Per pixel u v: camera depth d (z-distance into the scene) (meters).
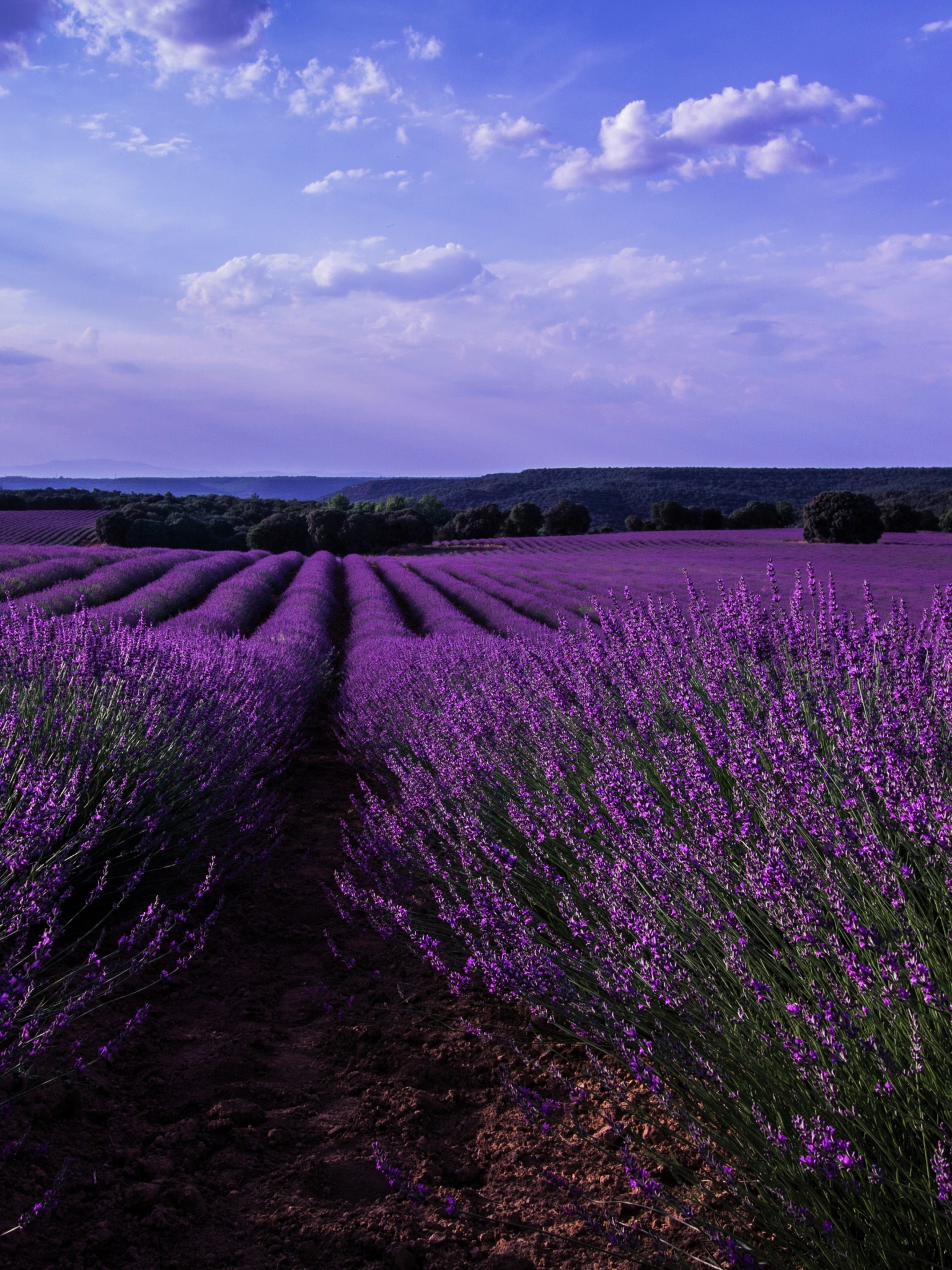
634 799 2.52
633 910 2.35
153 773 3.70
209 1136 2.08
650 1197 1.73
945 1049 1.56
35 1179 1.85
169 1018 2.76
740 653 3.85
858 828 2.07
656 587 25.62
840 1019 1.57
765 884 1.92
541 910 3.04
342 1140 2.09
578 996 2.16
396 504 109.19
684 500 153.12
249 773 4.80
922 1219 1.43
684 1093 1.98
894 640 3.04
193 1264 1.64
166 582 21.83
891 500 78.19
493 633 15.56
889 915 1.83
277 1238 1.72
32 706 3.94
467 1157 2.02
